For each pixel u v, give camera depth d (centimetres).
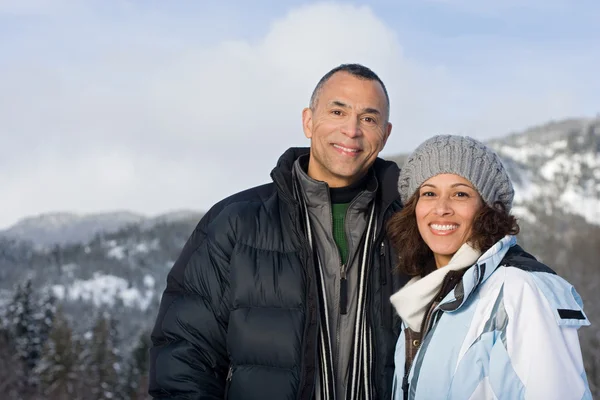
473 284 238
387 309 309
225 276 309
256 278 301
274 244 308
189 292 313
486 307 235
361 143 313
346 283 313
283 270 302
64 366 3531
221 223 315
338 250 315
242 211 316
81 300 11169
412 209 282
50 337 3828
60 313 4356
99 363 3788
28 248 15138
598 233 4903
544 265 240
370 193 314
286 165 318
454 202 264
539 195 14250
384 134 322
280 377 291
